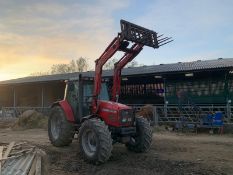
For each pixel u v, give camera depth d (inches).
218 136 625.3
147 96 1012.5
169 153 430.9
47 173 329.4
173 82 881.5
